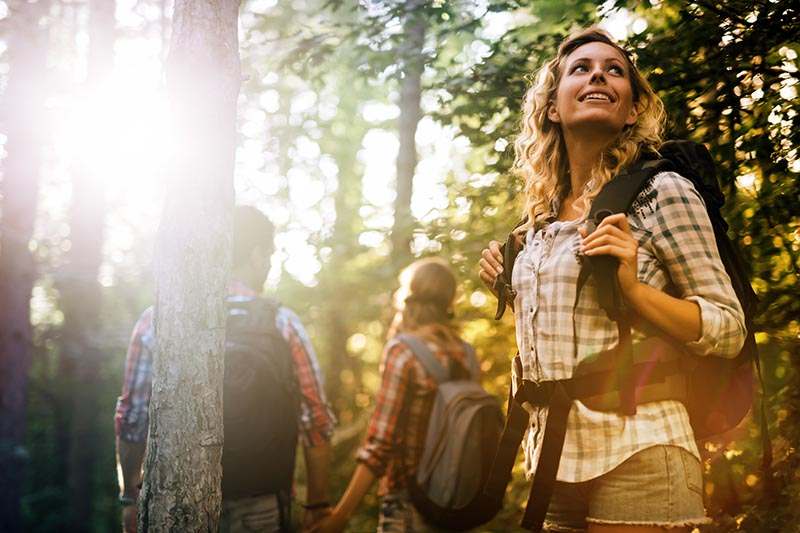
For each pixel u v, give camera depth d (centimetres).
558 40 360
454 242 435
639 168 211
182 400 219
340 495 738
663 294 193
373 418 350
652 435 196
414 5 407
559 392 205
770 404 286
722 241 212
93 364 1085
